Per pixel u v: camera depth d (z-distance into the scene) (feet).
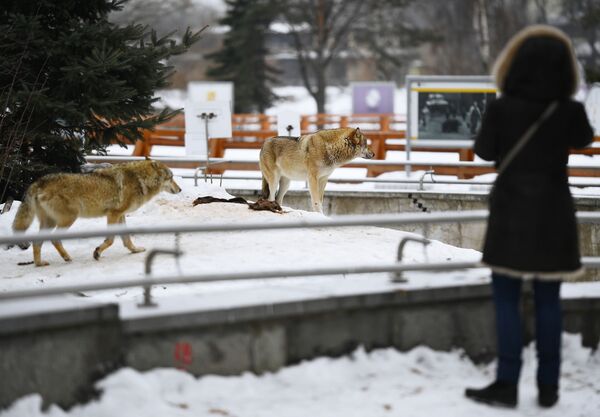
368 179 61.82
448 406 20.01
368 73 263.49
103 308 19.20
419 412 19.61
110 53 49.37
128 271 32.58
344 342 21.85
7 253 39.88
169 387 19.85
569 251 19.39
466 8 203.92
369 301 21.84
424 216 21.77
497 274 20.03
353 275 31.35
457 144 71.56
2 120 49.60
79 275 32.76
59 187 35.96
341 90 245.65
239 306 20.39
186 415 18.95
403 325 22.43
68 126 53.93
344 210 62.44
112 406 19.01
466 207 59.11
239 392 20.27
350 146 51.21
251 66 191.42
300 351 21.36
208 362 20.43
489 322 23.16
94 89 50.60
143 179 37.88
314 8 198.39
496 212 19.66
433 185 65.31
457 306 22.91
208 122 62.95
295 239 37.99
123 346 19.60
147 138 93.71
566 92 19.60
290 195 62.90
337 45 205.46
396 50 233.55
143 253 37.29
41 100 48.93
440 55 214.07
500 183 19.72
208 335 20.38
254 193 61.31
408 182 61.21
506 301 19.95
